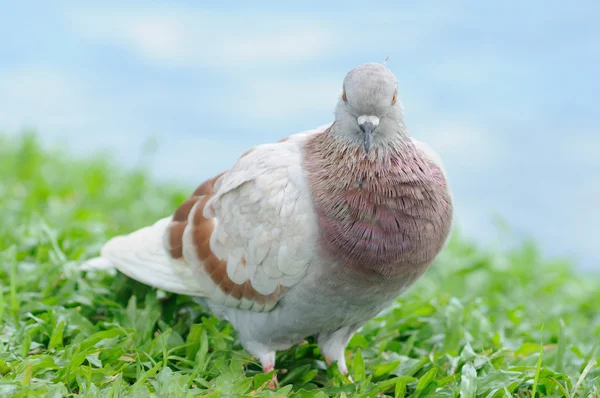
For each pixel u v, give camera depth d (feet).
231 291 26.04
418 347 30.14
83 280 32.14
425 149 27.32
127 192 48.49
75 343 26.18
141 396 22.27
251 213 25.21
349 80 25.21
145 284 30.55
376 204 24.18
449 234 26.32
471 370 24.45
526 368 25.84
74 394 22.41
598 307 39.68
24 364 23.38
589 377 26.55
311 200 24.61
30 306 28.63
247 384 24.02
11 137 62.39
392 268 24.45
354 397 23.90
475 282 40.01
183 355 26.96
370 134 24.25
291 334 26.45
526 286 41.04
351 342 29.27
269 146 26.89
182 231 27.86
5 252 32.99
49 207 43.09
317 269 24.32
